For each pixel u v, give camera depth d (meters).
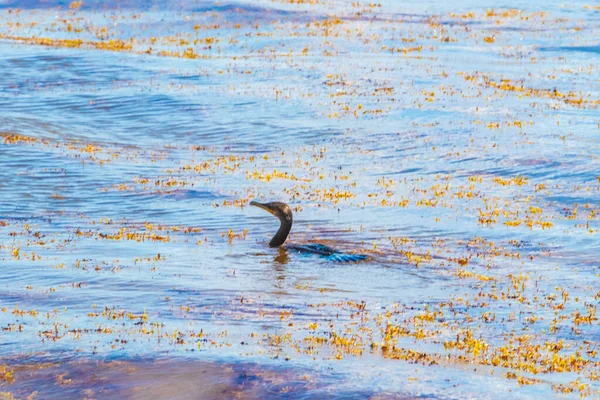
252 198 67.31
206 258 47.84
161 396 24.94
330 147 88.38
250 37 156.25
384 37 158.12
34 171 74.69
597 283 44.62
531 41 159.25
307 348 30.28
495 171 77.25
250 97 108.75
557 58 144.00
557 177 74.75
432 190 70.62
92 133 94.75
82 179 72.75
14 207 62.94
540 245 53.91
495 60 140.12
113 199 66.44
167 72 124.06
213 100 107.56
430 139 89.50
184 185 71.50
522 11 191.88
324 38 155.25
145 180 73.00
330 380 26.22
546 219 61.47
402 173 77.25
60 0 187.00
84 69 126.00
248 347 30.02
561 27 173.88
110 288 39.62
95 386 25.77
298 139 91.88
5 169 74.81
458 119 97.75
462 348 31.75
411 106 104.19
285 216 51.41
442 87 115.50
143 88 113.94
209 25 167.00
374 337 32.66
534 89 117.19
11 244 50.34
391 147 87.25
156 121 100.25
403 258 49.47
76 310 35.44
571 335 34.75
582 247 53.44
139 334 31.50
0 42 146.88
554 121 97.56
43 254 47.50
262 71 124.44
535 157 81.06
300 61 132.88
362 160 82.75
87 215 61.22
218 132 95.50
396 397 24.81
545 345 32.97
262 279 43.03
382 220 60.34
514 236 56.19
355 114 100.88
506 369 29.08
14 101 107.56
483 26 173.25
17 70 124.50
